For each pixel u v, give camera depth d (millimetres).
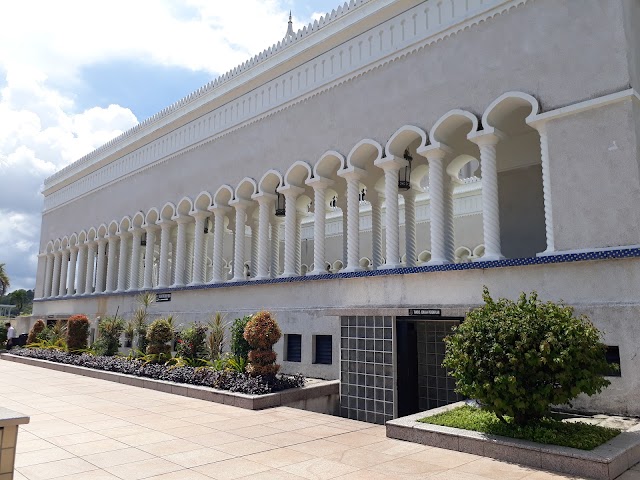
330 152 16781
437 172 14078
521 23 12617
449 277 13094
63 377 18266
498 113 13078
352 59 16609
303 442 8820
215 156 21969
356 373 13383
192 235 28703
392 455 7945
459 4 13969
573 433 7895
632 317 9883
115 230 28641
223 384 13648
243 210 20516
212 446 8547
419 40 14672
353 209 16094
